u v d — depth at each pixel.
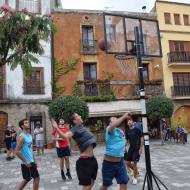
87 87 24.75
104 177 5.98
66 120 18.19
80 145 5.74
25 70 9.04
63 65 24.66
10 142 15.87
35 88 23.47
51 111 18.77
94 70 25.50
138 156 8.56
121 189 5.96
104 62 25.55
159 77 26.77
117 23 7.77
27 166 6.54
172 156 14.63
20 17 8.60
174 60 26.92
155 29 8.29
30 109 23.11
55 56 24.55
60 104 18.52
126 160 8.72
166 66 27.06
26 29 8.73
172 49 27.47
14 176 10.95
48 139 23.03
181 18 28.17
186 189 7.82
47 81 23.83
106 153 6.00
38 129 17.73
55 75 24.33
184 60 27.14
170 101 21.59
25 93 23.12
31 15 8.91
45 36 8.94
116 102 24.88
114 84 25.27
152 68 26.67
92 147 5.79
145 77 26.55
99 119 24.36
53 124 5.99
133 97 25.38
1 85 22.64
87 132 5.82
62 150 9.43
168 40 27.44
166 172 10.38
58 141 9.41
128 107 24.97
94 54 25.47
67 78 24.59
